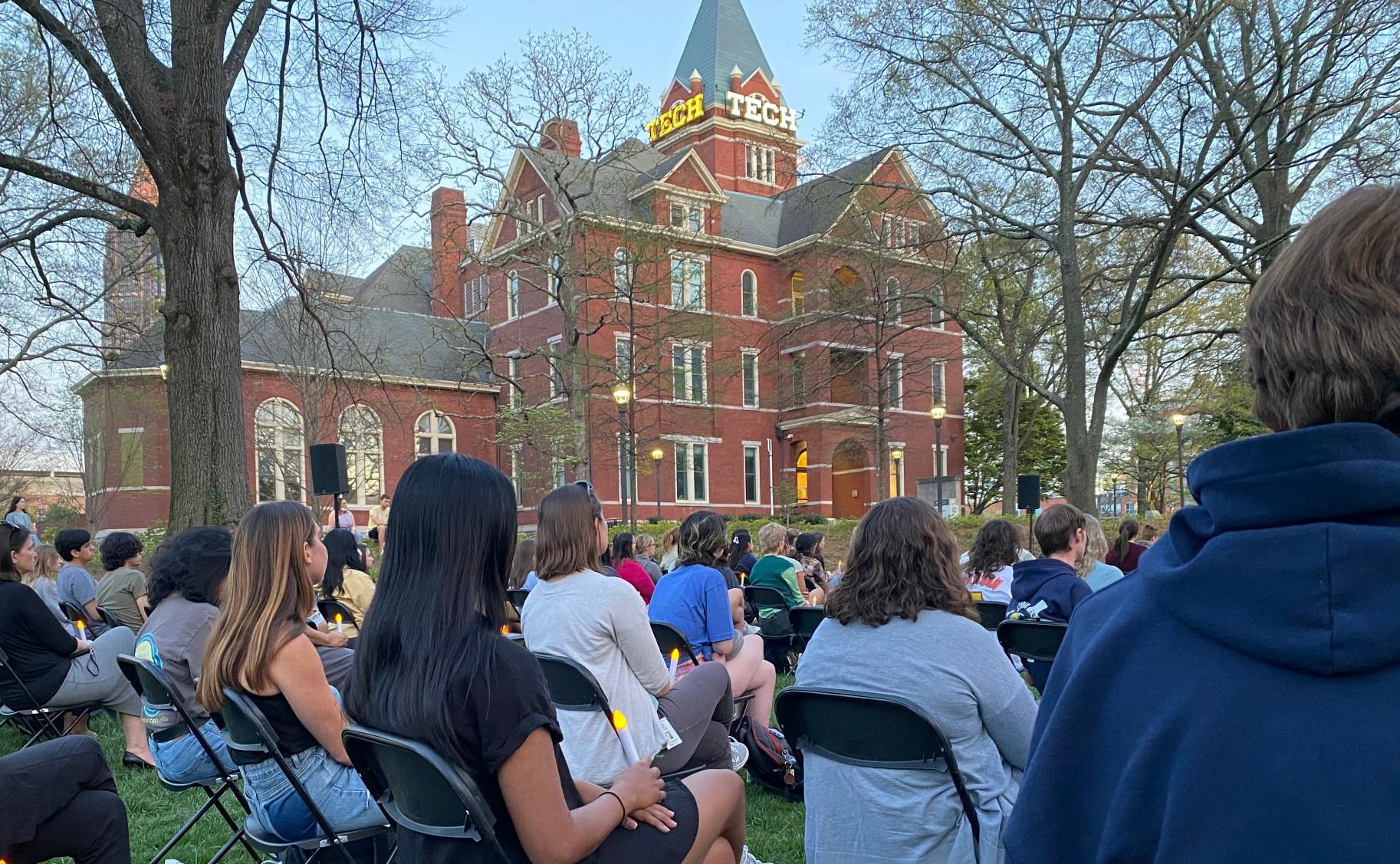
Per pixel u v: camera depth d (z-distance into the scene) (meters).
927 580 2.78
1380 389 0.88
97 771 2.92
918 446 39.19
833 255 29.58
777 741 4.98
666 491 35.16
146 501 31.27
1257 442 0.87
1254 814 0.81
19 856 2.76
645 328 29.53
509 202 27.17
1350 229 0.93
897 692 2.67
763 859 4.13
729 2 51.34
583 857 2.04
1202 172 16.80
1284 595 0.82
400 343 36.34
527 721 1.85
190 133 11.00
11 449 29.06
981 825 2.60
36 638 5.52
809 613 7.04
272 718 2.97
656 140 52.44
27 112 14.59
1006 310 29.75
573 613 3.36
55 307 16.58
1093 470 19.34
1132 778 0.92
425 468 2.00
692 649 4.96
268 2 12.20
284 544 3.01
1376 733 0.78
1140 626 0.97
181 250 11.12
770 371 38.56
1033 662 4.86
